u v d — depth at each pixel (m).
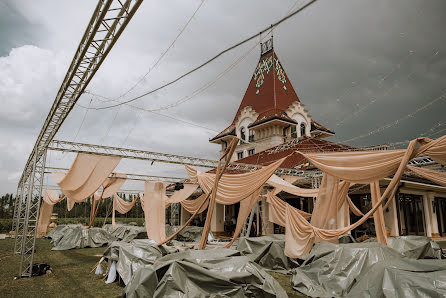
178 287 5.18
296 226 8.82
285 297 6.25
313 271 7.52
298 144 20.02
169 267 5.49
